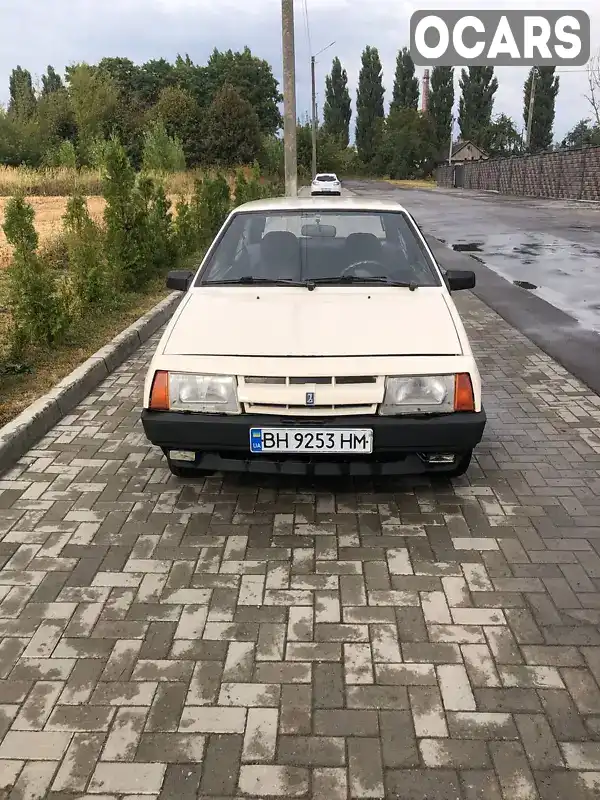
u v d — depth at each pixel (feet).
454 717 7.37
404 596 9.45
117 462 13.75
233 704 7.57
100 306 25.96
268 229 14.69
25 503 12.12
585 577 9.83
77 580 9.89
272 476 13.05
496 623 8.87
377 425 10.44
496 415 16.20
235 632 8.74
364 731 7.20
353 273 13.55
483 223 67.82
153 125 140.46
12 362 18.97
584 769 6.75
